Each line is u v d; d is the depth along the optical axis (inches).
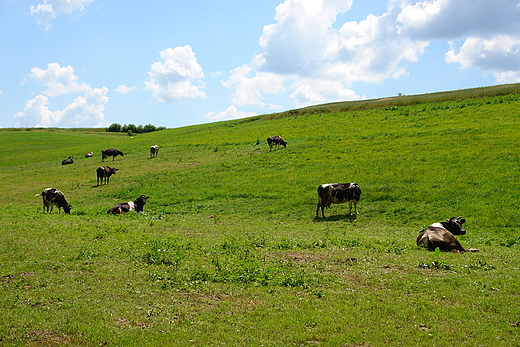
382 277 404.5
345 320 299.9
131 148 2416.3
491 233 704.4
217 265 443.2
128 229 688.4
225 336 276.1
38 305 324.2
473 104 2073.1
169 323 297.7
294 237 660.7
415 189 1005.2
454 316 303.4
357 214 906.7
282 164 1449.3
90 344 262.4
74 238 569.0
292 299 346.0
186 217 940.0
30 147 3147.1
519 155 1119.0
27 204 1199.6
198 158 1815.9
